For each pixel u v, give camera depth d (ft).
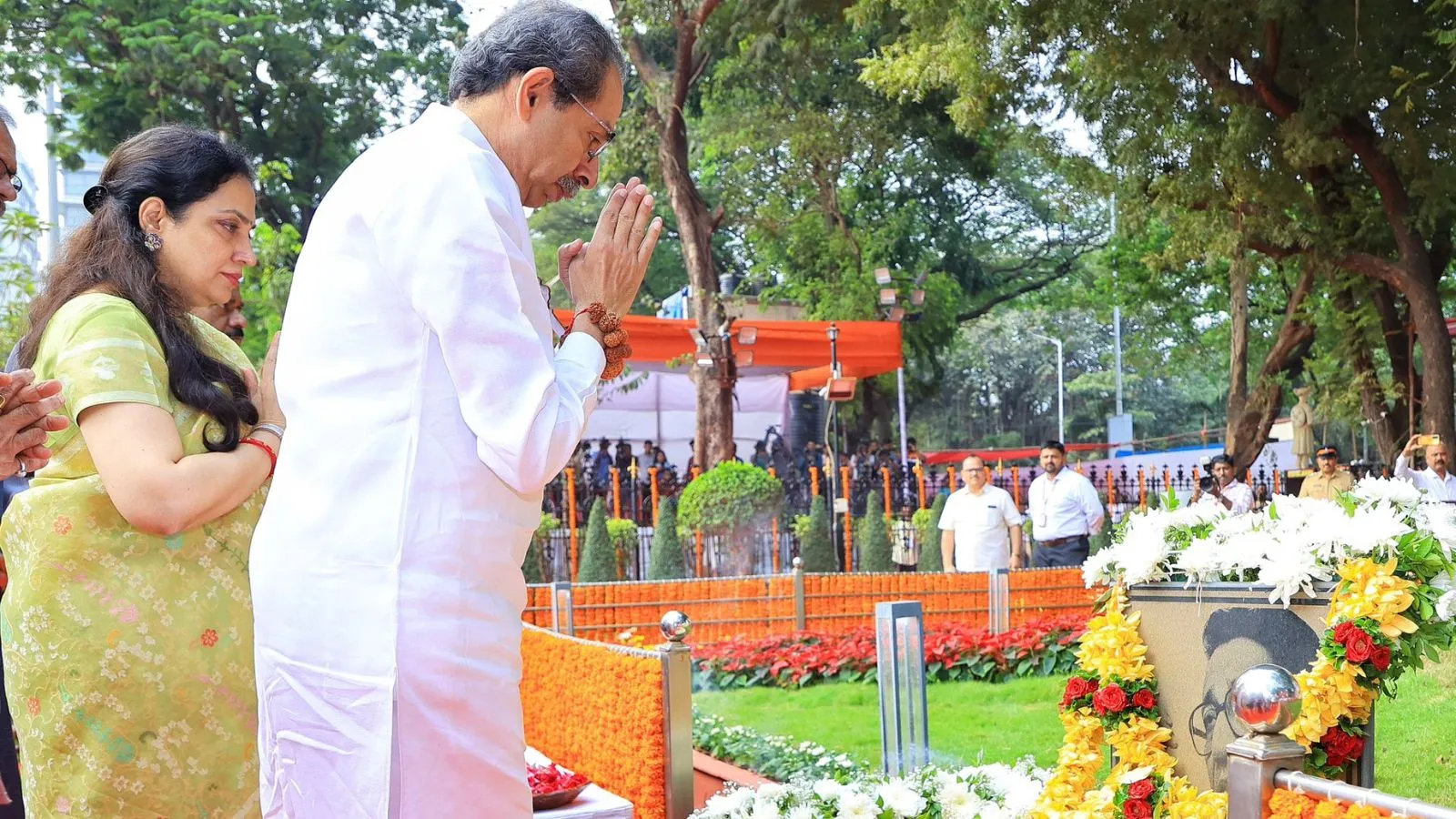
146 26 79.92
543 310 6.06
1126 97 46.09
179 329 7.12
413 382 5.69
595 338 6.32
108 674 6.66
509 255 5.72
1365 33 42.65
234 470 6.77
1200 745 8.95
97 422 6.62
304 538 5.67
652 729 12.03
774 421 81.46
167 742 6.80
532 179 6.41
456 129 6.07
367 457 5.64
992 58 43.86
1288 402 88.33
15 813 7.79
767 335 58.65
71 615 6.67
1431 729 15.46
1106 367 176.96
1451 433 44.34
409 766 5.50
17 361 7.43
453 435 5.68
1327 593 8.25
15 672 6.81
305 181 93.30
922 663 11.95
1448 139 42.09
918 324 88.58
